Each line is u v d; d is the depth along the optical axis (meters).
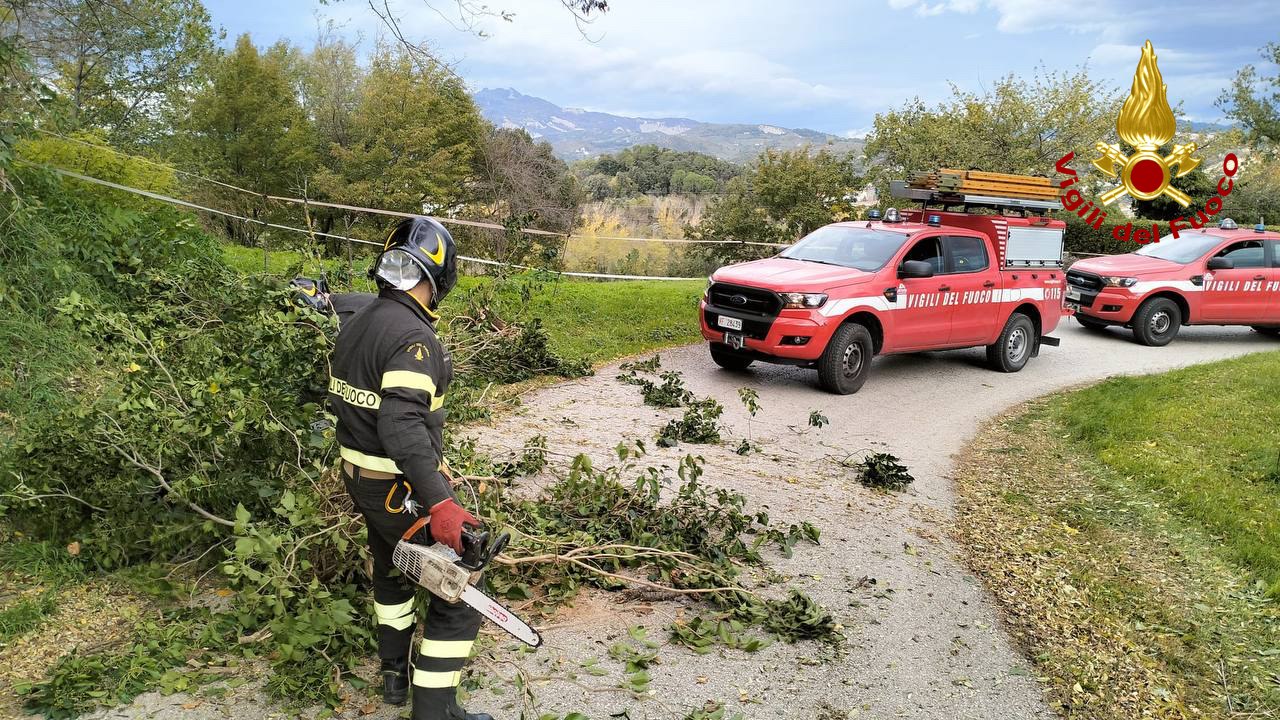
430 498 2.92
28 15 12.34
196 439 4.45
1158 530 6.25
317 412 4.41
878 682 4.05
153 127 18.33
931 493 6.92
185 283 7.00
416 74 27.39
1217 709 4.06
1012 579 5.35
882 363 12.09
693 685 3.87
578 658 3.99
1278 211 31.27
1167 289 14.16
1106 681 4.23
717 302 10.31
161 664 3.53
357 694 3.54
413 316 3.09
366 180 26.44
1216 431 8.45
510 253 11.14
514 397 8.70
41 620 3.81
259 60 25.20
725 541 5.22
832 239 11.13
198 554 4.41
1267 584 5.31
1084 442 8.49
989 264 11.37
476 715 3.33
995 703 3.97
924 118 27.06
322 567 4.14
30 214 7.36
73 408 4.89
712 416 8.00
